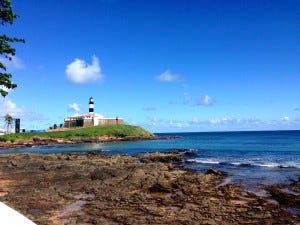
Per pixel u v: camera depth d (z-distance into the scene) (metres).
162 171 34.41
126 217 19.77
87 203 23.53
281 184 29.59
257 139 146.62
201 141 140.25
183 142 134.50
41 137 145.88
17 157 57.25
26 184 31.83
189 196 25.06
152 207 21.92
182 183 28.78
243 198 24.17
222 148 87.88
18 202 23.72
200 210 21.00
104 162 46.09
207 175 32.66
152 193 26.78
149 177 30.94
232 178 33.50
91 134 158.00
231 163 47.84
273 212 20.41
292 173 37.00
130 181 30.31
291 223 18.34
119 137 165.38
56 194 26.39
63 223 18.84
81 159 53.44
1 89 18.55
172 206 22.30
